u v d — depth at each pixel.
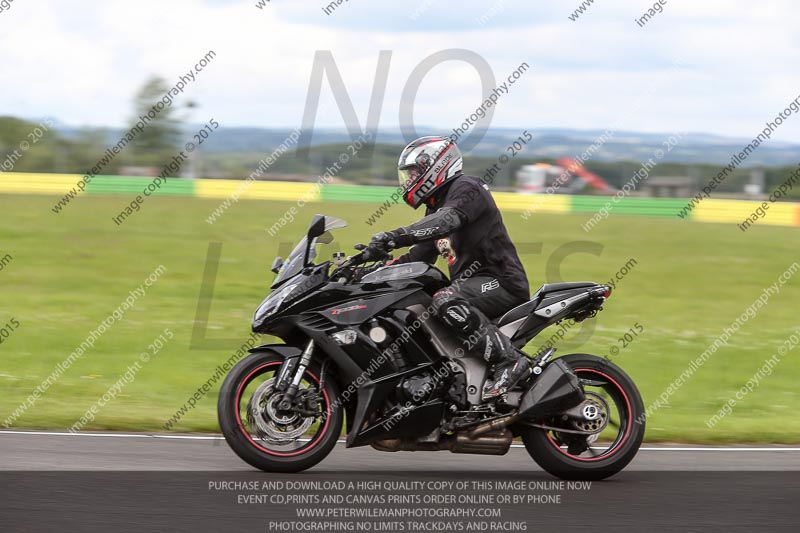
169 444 20.73
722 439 24.31
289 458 17.89
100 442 20.62
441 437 18.62
